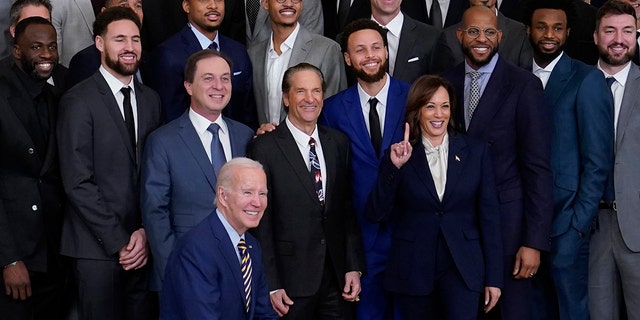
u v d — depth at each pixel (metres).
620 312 7.40
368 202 6.60
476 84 6.89
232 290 5.55
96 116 6.59
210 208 6.55
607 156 6.98
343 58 7.64
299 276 6.58
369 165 6.91
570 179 7.00
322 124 7.09
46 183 6.68
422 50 7.71
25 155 6.57
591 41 8.00
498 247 6.54
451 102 6.54
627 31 7.04
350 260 6.81
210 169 6.57
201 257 5.47
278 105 7.50
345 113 7.00
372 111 6.98
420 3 8.54
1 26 8.08
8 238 6.54
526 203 6.76
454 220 6.49
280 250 6.59
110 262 6.63
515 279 6.82
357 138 6.94
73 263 6.74
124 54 6.64
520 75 6.79
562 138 7.02
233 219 5.57
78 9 8.15
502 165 6.77
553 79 7.14
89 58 7.16
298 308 6.59
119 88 6.73
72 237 6.68
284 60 7.53
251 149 6.64
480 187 6.55
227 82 6.59
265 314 5.89
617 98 7.14
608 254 7.15
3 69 6.68
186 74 6.63
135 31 6.69
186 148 6.56
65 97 6.65
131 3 7.76
